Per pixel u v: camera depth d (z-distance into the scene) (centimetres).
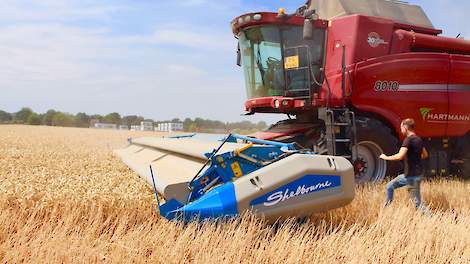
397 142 734
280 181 380
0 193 379
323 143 707
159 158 563
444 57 796
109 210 382
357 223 432
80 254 313
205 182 380
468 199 595
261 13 736
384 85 746
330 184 403
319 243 359
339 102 729
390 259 355
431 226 416
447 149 834
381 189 629
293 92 746
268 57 764
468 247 379
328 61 749
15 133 2827
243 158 390
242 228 356
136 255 324
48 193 386
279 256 337
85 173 521
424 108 775
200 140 607
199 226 360
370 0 802
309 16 683
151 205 390
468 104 813
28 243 330
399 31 783
